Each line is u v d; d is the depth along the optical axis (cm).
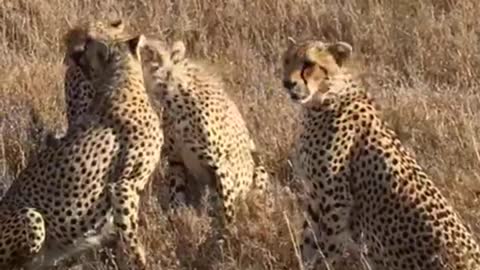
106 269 1148
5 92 1517
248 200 1266
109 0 1783
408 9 1745
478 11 1722
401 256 1071
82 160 1140
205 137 1258
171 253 1169
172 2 1789
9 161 1345
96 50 1195
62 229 1145
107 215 1154
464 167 1288
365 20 1712
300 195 1263
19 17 1709
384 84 1559
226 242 1186
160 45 1254
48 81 1544
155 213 1233
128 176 1155
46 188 1143
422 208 1059
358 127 1117
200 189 1298
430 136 1370
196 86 1267
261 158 1343
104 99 1168
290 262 1151
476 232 1171
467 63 1588
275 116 1422
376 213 1091
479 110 1445
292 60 1142
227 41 1698
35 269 1147
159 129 1182
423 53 1625
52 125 1433
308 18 1727
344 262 1143
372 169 1098
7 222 1113
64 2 1762
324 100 1140
